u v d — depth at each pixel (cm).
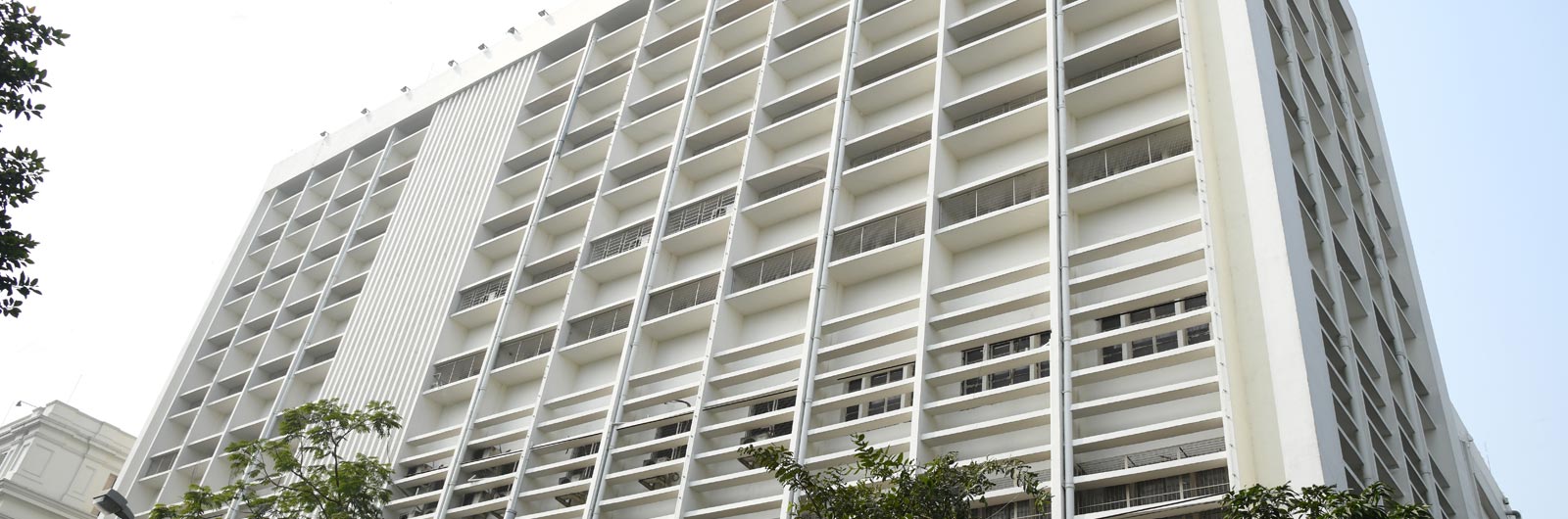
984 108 4044
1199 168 3241
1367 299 3662
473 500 4112
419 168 6191
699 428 3603
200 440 5638
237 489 3066
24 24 1856
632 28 5856
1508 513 5153
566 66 6059
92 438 6669
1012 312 3353
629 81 5491
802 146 4569
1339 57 4934
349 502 3019
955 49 4353
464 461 4212
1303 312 2834
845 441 3400
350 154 7000
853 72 4506
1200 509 2612
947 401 3134
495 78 6406
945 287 3466
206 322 6700
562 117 5750
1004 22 4309
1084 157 3584
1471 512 3925
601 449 3781
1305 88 4094
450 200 5744
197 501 2973
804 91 4628
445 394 4634
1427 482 3547
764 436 3572
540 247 5109
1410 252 4672
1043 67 4084
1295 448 2569
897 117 4341
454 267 5262
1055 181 3475
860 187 4106
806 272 3831
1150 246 3244
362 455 3159
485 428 4381
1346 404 3048
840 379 3472
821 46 4747
